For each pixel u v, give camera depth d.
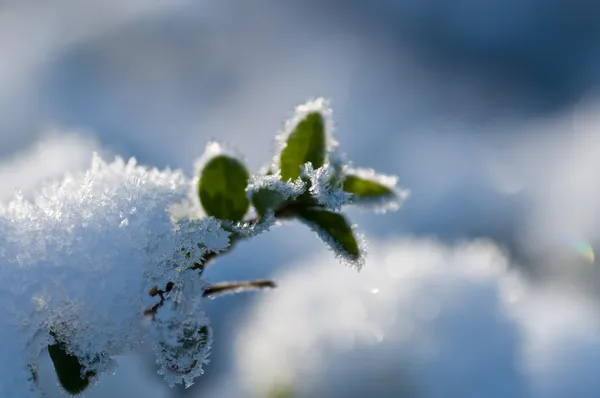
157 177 0.32
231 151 0.32
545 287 0.67
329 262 0.45
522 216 0.79
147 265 0.30
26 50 0.98
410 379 0.40
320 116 0.32
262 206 0.32
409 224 0.77
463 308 0.42
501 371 0.41
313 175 0.31
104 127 0.88
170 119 0.94
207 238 0.31
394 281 0.42
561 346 0.43
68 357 0.30
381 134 0.97
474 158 0.90
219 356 0.51
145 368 0.42
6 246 0.30
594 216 0.76
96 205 0.30
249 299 0.55
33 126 0.84
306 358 0.41
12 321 0.29
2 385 0.29
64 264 0.30
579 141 0.93
